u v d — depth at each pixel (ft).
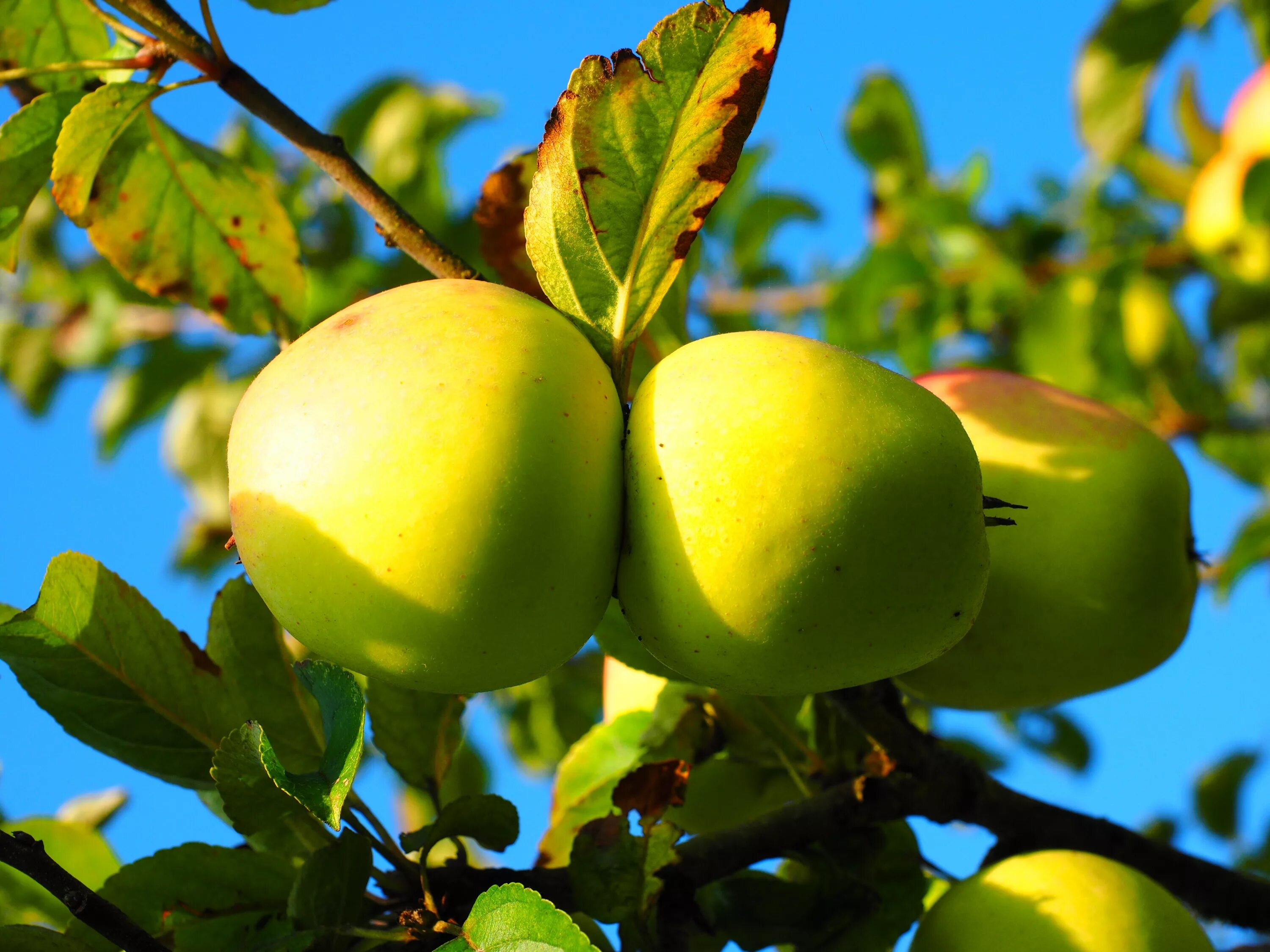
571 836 2.71
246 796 2.36
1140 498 2.51
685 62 2.29
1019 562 2.51
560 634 2.29
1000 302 4.79
